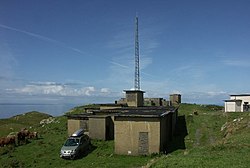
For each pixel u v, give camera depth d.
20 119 89.31
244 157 19.48
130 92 57.47
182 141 36.78
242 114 55.62
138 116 30.42
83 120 41.44
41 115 98.00
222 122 49.97
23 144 38.06
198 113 62.84
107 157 29.62
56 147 35.28
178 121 53.47
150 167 20.19
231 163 18.05
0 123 78.50
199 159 19.61
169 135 37.62
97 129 38.47
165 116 33.66
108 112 42.25
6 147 35.56
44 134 46.97
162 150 30.88
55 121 60.47
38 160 29.72
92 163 27.27
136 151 30.31
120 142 30.86
